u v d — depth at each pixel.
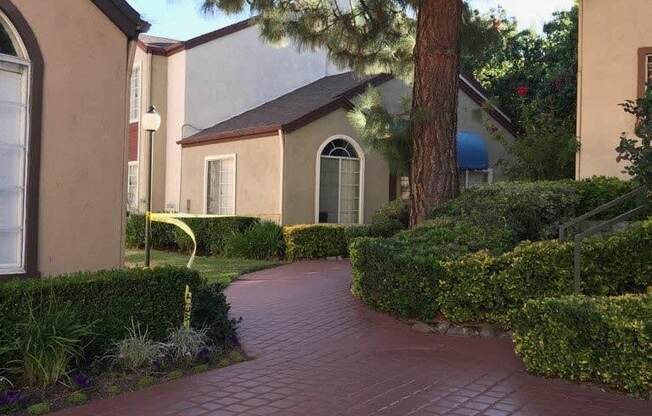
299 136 17.55
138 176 22.27
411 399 5.61
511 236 8.98
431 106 10.70
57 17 7.26
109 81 7.73
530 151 14.18
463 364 6.67
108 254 7.68
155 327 6.79
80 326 6.07
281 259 16.25
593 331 5.79
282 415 5.27
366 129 11.17
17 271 6.90
